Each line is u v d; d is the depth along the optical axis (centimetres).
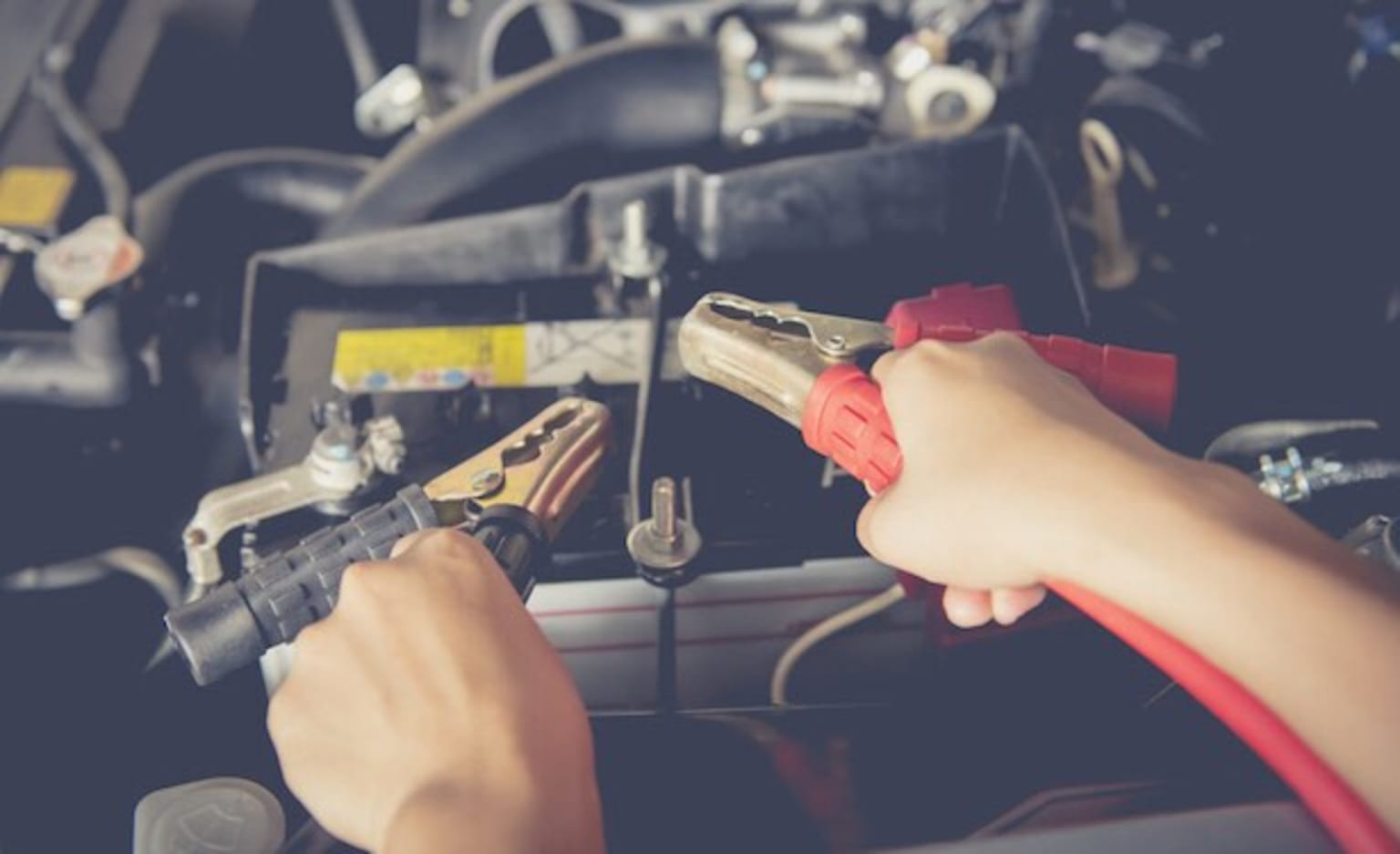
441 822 50
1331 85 136
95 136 136
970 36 133
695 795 76
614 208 113
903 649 96
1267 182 129
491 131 123
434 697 55
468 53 146
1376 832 46
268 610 71
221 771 96
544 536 75
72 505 124
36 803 106
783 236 114
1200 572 49
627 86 123
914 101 123
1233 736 74
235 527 91
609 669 95
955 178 113
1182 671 50
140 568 119
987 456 56
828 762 78
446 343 107
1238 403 114
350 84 166
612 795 76
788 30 129
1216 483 53
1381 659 45
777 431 99
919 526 57
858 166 112
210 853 82
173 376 127
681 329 77
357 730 55
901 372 62
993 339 64
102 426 125
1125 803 65
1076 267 105
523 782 52
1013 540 54
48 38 146
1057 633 89
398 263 110
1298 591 47
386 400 103
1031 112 133
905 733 82
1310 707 45
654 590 90
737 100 125
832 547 92
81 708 114
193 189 136
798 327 75
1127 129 131
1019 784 76
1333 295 123
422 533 63
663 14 135
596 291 111
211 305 132
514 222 110
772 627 95
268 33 160
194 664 71
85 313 119
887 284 112
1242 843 50
